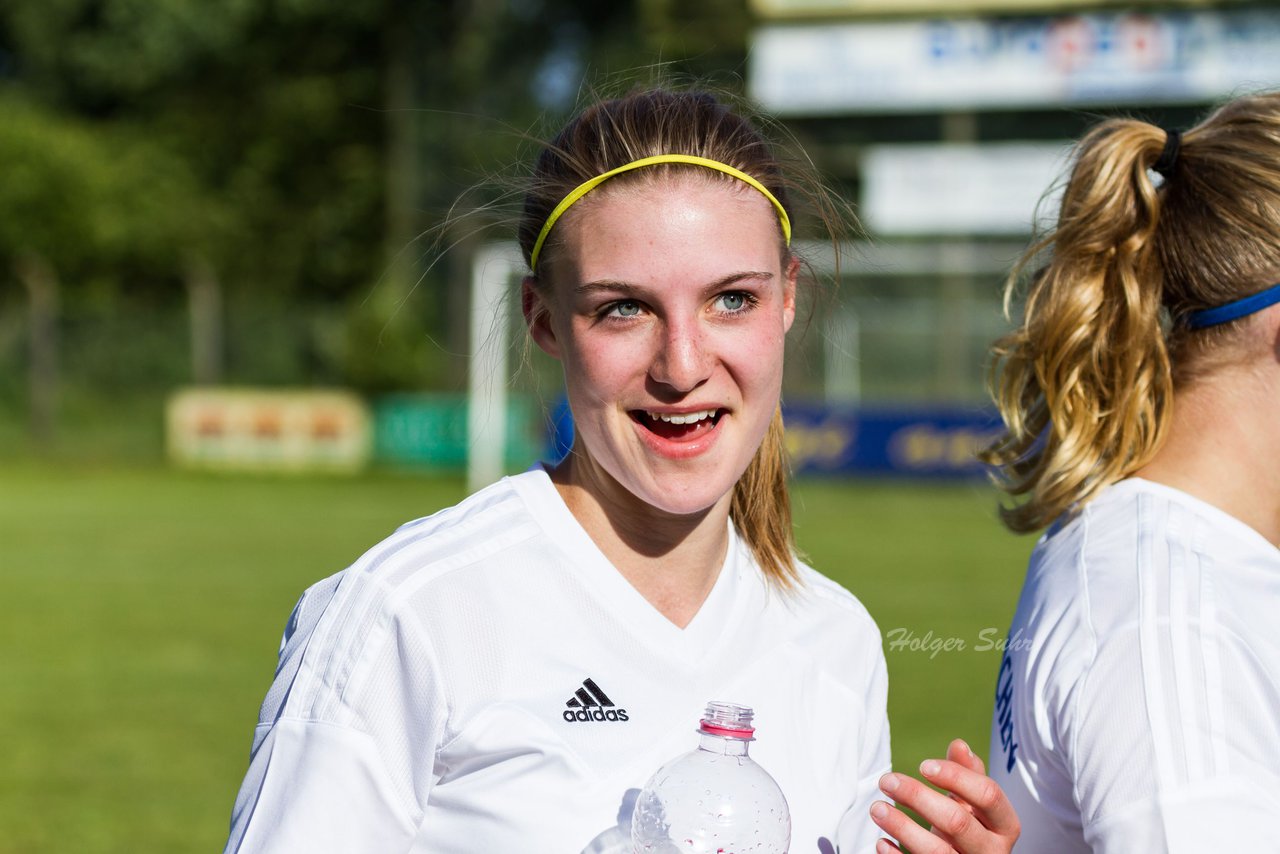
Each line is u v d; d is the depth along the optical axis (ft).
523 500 6.35
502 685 5.88
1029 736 6.23
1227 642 5.71
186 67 104.83
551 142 6.37
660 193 5.82
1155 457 6.61
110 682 27.07
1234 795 5.44
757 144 6.20
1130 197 6.72
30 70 110.01
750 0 71.00
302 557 44.27
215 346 79.10
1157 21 67.62
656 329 5.86
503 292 7.60
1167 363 6.56
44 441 78.48
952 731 22.56
